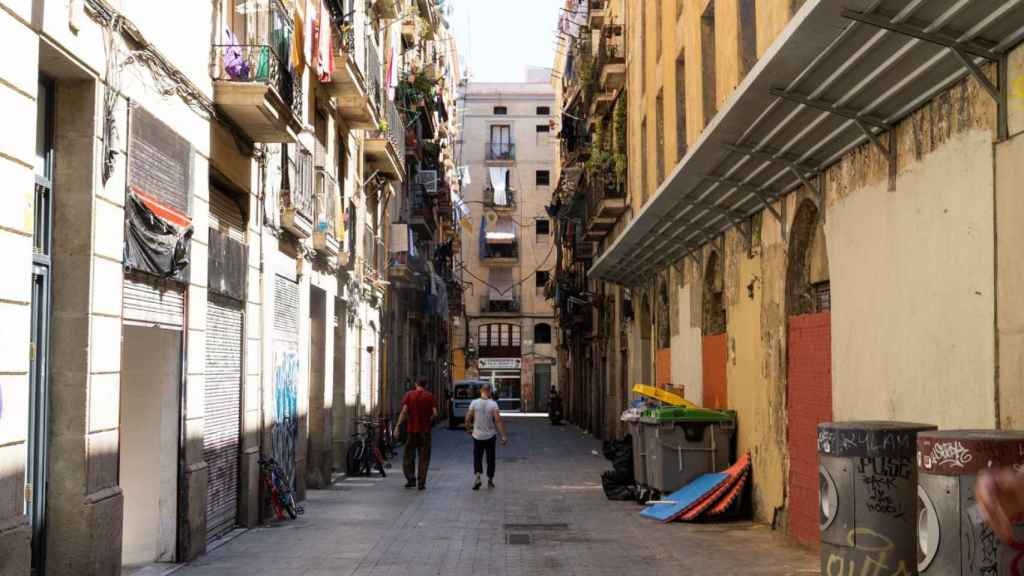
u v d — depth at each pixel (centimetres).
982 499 554
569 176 4072
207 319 1200
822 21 778
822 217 1141
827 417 1126
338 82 1864
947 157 820
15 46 695
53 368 823
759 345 1414
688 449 1541
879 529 693
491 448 1944
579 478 2159
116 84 874
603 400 3791
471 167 7581
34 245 802
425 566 1060
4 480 682
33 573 796
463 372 7331
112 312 877
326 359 1975
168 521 1077
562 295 4991
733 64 1470
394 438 3022
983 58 739
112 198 876
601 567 1054
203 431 1152
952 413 807
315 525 1390
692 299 1945
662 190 1527
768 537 1266
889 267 944
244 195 1351
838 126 995
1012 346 714
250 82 1174
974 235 771
